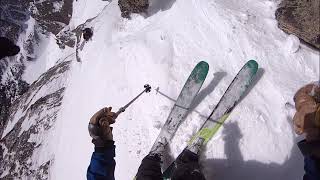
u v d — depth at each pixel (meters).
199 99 4.06
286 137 3.75
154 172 3.43
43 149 5.59
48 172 5.20
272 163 3.67
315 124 2.02
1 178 6.15
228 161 3.72
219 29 4.45
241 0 4.71
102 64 5.14
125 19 5.50
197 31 4.54
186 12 4.72
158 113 4.16
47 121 5.92
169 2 5.02
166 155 3.89
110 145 2.55
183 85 4.23
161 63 4.43
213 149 3.77
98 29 5.79
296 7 4.30
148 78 4.43
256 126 3.81
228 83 4.10
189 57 4.41
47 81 7.02
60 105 5.95
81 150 4.79
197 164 3.59
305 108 2.10
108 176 2.52
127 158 4.18
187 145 3.84
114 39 5.39
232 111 3.90
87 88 5.23
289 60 4.23
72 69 6.33
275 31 4.42
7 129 7.55
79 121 5.06
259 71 4.13
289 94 3.95
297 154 3.66
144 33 4.90
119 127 4.36
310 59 4.26
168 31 4.69
